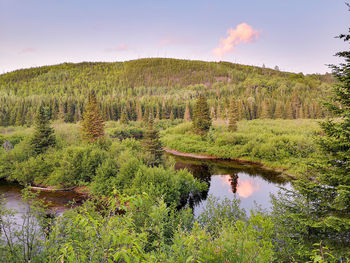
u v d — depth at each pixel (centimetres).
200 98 6100
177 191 2084
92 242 379
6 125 9294
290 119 8894
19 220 1134
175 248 419
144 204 897
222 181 3025
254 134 5016
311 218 870
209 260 416
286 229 952
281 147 3844
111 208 307
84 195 2438
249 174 3350
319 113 8644
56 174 2578
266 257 493
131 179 2248
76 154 2783
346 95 796
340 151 829
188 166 3972
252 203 2202
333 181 857
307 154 1012
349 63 786
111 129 7919
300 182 930
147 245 513
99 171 2442
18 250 543
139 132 8656
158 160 3256
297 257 817
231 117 6019
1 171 3044
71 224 448
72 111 11438
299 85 15650
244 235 591
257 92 15138
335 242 826
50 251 451
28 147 3409
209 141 5291
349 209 837
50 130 3650
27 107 10969
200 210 2033
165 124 9688
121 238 293
